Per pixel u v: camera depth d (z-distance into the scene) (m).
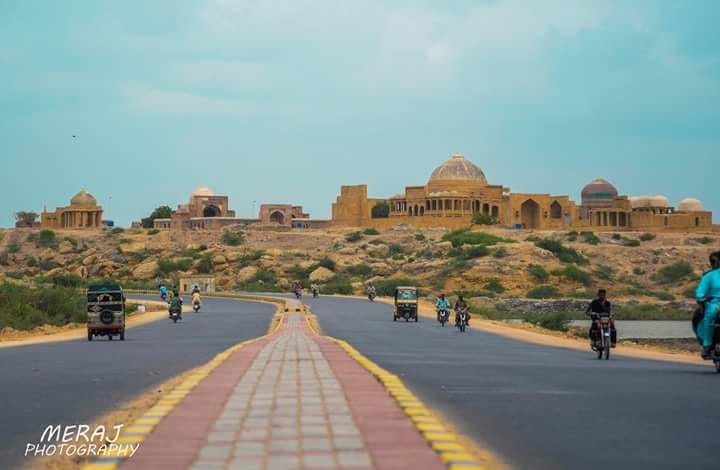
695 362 31.20
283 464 10.96
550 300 118.31
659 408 17.59
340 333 48.88
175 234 198.00
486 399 18.81
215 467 10.82
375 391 17.44
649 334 67.06
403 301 67.12
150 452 11.67
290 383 18.80
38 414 17.05
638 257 165.75
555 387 21.27
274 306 97.94
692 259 165.25
